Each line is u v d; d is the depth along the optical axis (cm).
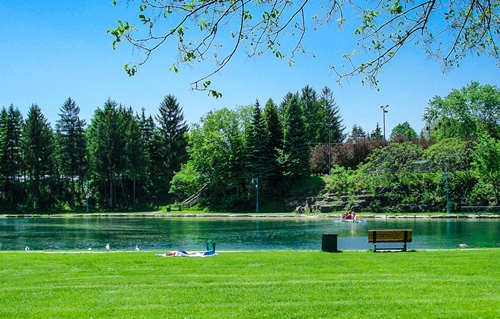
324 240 1639
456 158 5244
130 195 8212
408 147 5588
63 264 1305
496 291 920
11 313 779
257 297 887
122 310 796
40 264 1305
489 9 946
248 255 1501
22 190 7662
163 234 3072
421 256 1441
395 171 5462
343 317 740
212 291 944
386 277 1088
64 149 7606
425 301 835
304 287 974
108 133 7662
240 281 1049
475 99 7275
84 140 7762
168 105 8869
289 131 6794
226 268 1233
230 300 864
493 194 4850
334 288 962
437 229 3050
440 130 7762
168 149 8762
